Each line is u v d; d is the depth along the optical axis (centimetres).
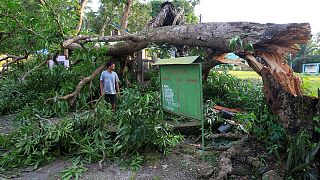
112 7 1563
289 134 333
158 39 615
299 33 369
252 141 386
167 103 413
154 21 926
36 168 360
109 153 380
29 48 785
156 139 384
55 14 628
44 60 864
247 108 578
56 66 820
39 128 414
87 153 378
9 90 791
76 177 323
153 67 968
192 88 349
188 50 705
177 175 326
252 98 592
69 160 378
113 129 440
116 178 322
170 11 920
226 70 817
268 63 387
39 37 650
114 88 620
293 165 290
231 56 562
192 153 394
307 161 274
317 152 294
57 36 646
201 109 336
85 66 762
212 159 371
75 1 684
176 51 756
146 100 383
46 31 631
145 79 922
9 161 370
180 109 379
